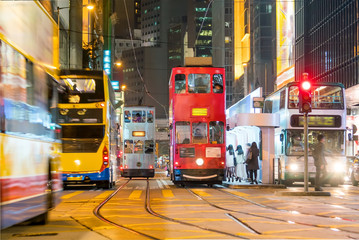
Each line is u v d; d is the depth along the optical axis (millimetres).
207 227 10328
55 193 11164
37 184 9484
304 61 79375
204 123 26797
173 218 12016
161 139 96875
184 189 24812
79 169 23656
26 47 8984
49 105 10758
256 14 93000
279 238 8820
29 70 9172
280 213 13062
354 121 38250
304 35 79625
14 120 8086
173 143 26891
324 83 28172
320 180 21031
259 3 91750
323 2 73125
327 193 19234
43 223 10898
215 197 18953
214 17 143125
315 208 14391
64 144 23688
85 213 13359
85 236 9156
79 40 50000
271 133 26609
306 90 18953
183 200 17609
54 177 11109
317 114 27953
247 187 24984
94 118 23828
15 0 8258
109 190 24234
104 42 82625
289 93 27984
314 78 76438
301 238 8820
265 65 90875
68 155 23672
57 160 11492
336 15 68562
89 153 23781
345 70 65562
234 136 34781
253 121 26141
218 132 26812
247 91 101062
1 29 7449
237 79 114625
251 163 25969
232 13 131750
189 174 26469
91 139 23797
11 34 8008
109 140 24344
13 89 8070
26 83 8922
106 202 16953
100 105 23859
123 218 12133
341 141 27953
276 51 85438
